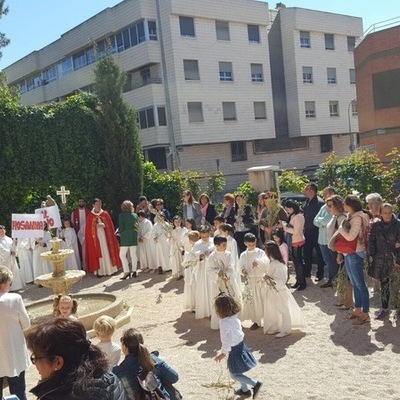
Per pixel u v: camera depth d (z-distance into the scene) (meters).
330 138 41.97
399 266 7.10
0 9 25.88
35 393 2.33
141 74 33.66
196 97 32.97
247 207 12.58
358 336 6.71
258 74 36.16
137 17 31.78
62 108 15.70
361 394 5.08
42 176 15.26
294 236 9.41
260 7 35.66
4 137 14.66
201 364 6.38
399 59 26.89
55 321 2.46
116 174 16.14
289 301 7.17
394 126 27.55
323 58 40.38
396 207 9.78
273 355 6.40
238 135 35.06
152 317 8.88
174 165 27.36
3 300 5.04
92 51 36.22
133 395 3.77
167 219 13.54
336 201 8.02
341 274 7.97
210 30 33.50
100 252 13.12
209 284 8.18
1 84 28.27
